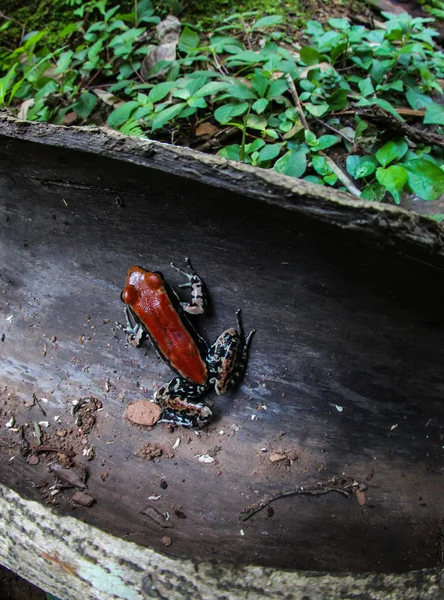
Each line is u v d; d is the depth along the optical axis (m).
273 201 0.21
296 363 0.27
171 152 0.22
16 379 0.30
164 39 0.39
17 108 0.38
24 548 0.23
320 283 0.25
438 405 0.25
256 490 0.26
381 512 0.25
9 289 0.32
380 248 0.21
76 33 0.41
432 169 0.27
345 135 0.34
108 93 0.38
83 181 0.26
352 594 0.21
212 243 0.27
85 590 0.23
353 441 0.27
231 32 0.40
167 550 0.23
